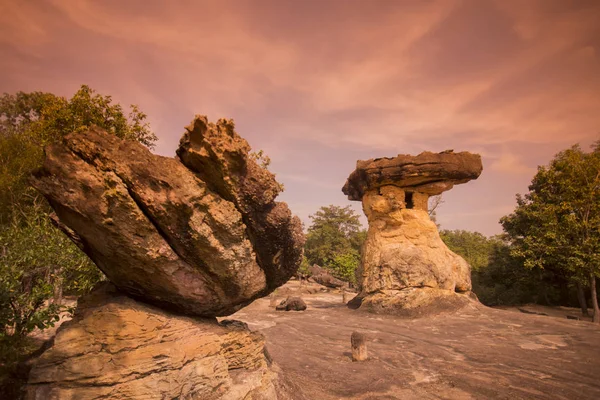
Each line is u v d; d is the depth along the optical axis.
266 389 7.88
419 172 25.00
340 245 74.31
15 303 9.02
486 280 38.09
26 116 29.70
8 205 16.42
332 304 31.88
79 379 5.12
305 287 45.81
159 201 5.73
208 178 6.48
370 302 24.67
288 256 8.32
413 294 23.33
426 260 24.59
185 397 6.09
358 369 12.23
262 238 7.41
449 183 26.09
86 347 5.33
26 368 6.54
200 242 6.25
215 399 6.59
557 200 27.67
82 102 16.23
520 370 11.91
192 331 6.93
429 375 11.73
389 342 16.20
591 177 25.25
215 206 6.31
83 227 5.68
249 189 6.74
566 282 32.59
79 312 6.46
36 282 11.27
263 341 8.88
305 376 11.42
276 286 9.00
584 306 26.83
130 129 17.67
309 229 80.19
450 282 24.45
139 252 5.79
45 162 5.20
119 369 5.39
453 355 13.96
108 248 5.79
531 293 34.69
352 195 31.91
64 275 12.15
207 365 6.67
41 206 16.50
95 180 5.28
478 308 23.61
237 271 7.04
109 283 7.18
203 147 6.11
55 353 5.15
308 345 15.80
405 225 26.52
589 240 23.97
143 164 5.65
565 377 11.13
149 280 6.29
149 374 5.68
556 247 25.88
